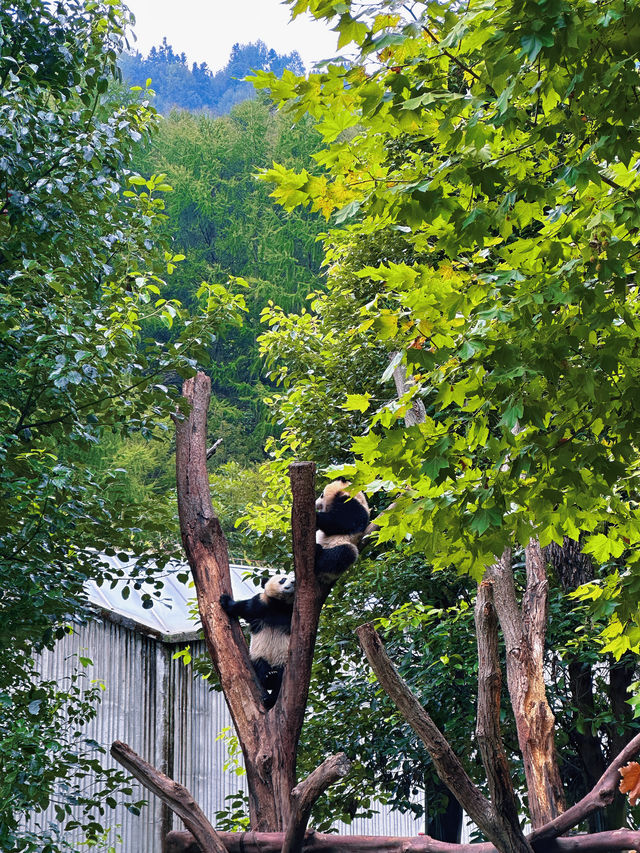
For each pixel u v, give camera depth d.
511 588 9.05
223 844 6.59
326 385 15.59
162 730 16.47
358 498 9.46
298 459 15.34
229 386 43.91
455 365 6.43
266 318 17.12
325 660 14.68
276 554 14.63
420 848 6.03
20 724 9.48
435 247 6.30
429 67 5.50
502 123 5.59
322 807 14.39
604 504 7.15
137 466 34.69
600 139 5.46
